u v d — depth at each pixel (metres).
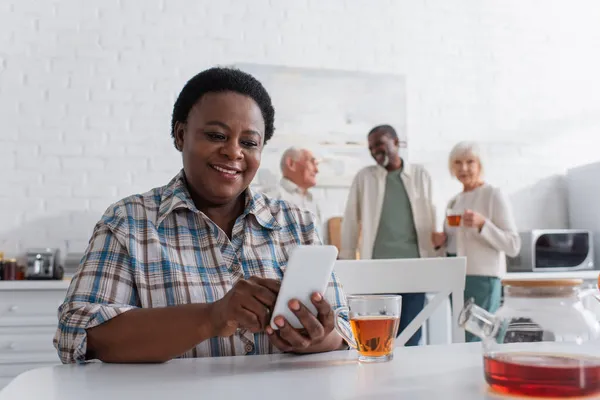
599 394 0.65
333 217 3.46
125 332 0.93
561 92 3.97
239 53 3.51
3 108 3.19
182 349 0.92
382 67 3.71
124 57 3.36
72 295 1.02
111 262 1.06
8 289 2.71
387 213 3.22
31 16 3.26
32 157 3.21
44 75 3.25
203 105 1.15
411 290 1.42
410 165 3.30
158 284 1.08
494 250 3.02
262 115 1.21
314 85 3.53
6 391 0.73
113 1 3.36
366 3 3.71
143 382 0.78
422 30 3.78
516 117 3.89
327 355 1.00
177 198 1.15
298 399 0.67
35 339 2.74
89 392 0.72
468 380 0.77
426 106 3.75
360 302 0.92
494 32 3.90
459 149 3.22
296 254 0.86
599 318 0.73
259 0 3.56
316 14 3.63
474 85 3.84
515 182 3.86
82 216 3.25
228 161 1.15
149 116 3.37
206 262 1.14
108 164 3.30
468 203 3.16
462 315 0.74
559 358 0.67
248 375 0.82
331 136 3.52
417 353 1.00
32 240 3.17
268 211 1.24
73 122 3.27
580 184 3.83
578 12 4.03
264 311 0.90
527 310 0.70
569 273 3.32
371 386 0.74
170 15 3.44
